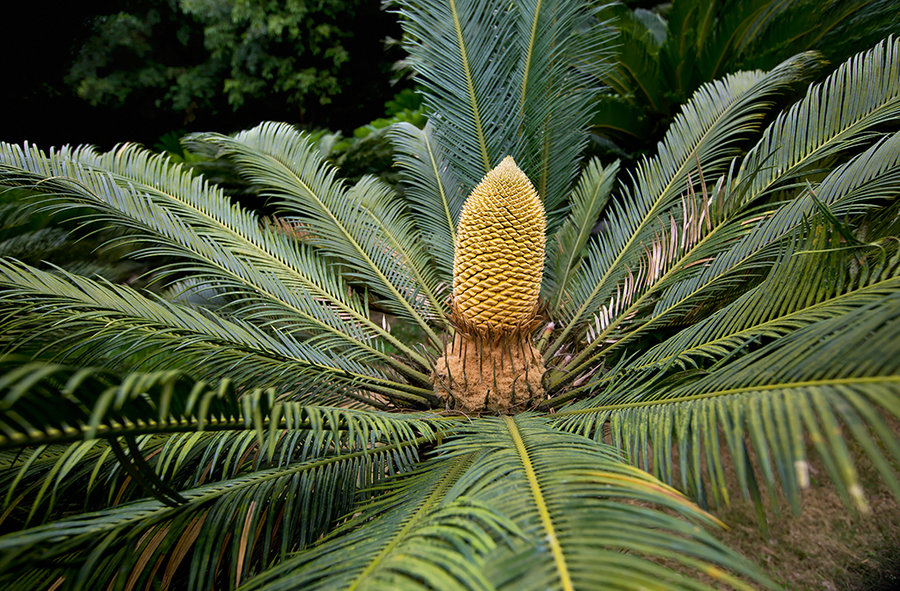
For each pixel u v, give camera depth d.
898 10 1.80
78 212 1.75
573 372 1.36
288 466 0.98
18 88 4.23
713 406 0.77
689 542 0.56
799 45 2.14
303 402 1.20
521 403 1.24
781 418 0.63
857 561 1.69
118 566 0.80
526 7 1.65
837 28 2.03
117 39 5.15
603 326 1.47
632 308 1.43
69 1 4.35
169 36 5.80
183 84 5.66
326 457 1.02
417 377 1.38
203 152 2.76
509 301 1.21
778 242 1.23
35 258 1.61
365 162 2.97
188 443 0.91
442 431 1.01
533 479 0.75
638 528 0.59
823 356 0.68
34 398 0.58
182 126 6.08
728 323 1.07
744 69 2.20
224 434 0.95
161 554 0.82
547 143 1.75
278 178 1.64
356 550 0.74
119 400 0.49
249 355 1.16
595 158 1.81
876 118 1.26
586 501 0.67
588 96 1.74
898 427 2.06
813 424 0.58
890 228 1.12
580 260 1.71
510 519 0.66
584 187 1.78
